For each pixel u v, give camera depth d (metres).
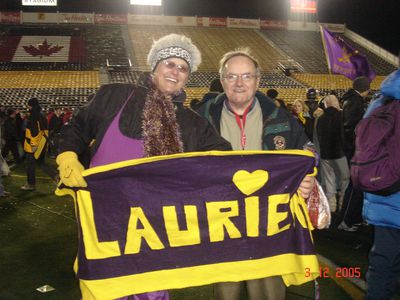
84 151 2.53
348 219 5.33
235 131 2.88
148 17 38.84
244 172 2.50
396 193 2.81
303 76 30.28
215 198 2.49
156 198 2.42
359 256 4.67
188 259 2.47
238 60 2.75
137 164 2.34
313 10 41.00
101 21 38.09
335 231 5.54
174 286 2.43
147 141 2.36
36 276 4.15
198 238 2.48
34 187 8.20
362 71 8.28
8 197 7.61
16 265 4.43
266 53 34.62
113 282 2.37
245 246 2.54
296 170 2.57
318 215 2.72
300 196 2.66
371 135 2.71
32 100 8.05
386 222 2.85
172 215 2.45
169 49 2.40
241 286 2.87
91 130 2.41
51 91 25.09
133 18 38.47
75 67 29.55
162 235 2.44
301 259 2.63
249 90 2.76
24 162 12.24
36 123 8.01
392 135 2.70
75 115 2.44
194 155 2.41
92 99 2.43
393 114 2.71
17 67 28.98
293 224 2.64
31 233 5.55
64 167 2.27
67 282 4.02
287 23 40.28
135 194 2.40
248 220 2.54
